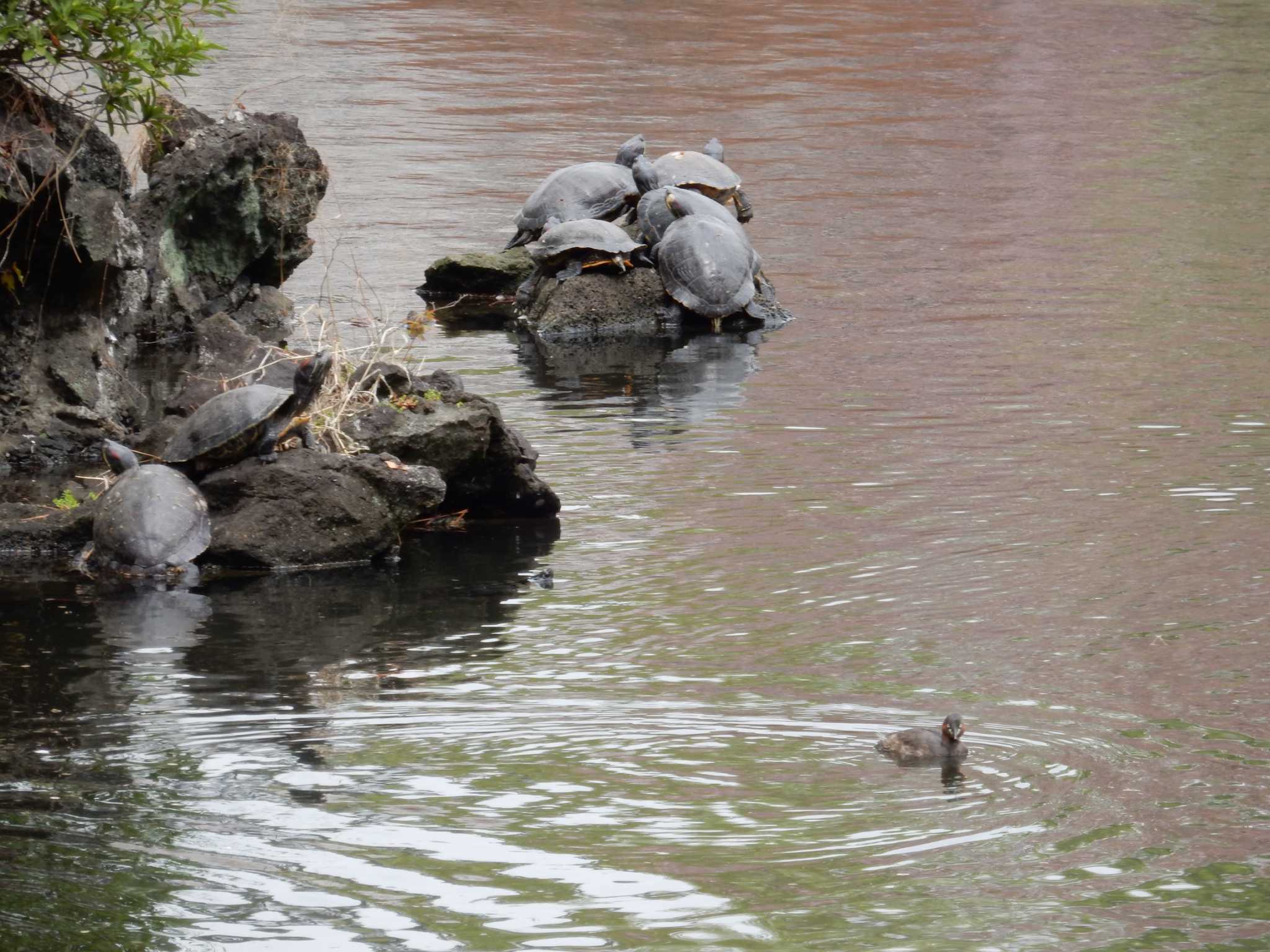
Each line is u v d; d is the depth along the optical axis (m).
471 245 28.23
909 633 12.25
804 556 14.22
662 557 14.32
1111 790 9.34
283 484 14.49
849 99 44.31
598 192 26.64
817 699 10.88
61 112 18.56
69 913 7.93
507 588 13.62
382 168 33.94
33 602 13.27
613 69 47.41
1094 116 42.94
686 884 8.27
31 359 17.98
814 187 34.16
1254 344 22.69
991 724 10.40
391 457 15.03
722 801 9.21
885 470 16.88
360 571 14.23
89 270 18.31
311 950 7.66
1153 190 34.47
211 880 8.28
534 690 11.09
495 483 15.86
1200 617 12.56
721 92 44.47
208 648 12.10
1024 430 18.36
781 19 58.25
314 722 10.48
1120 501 15.67
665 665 11.61
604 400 20.14
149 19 17.70
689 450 17.81
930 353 22.45
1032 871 8.38
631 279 24.78
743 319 24.86
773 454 17.58
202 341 20.84
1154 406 19.34
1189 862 8.48
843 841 8.69
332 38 50.38
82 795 9.30
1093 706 10.74
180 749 10.02
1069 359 21.92
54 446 17.69
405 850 8.61
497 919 7.94
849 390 20.44
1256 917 7.94
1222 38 56.19
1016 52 52.66
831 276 27.38
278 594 13.53
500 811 9.08
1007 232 30.67
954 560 14.01
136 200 22.78
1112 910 8.01
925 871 8.38
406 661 11.78
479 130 38.06
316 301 25.00
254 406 14.65
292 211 24.67
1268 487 16.08
